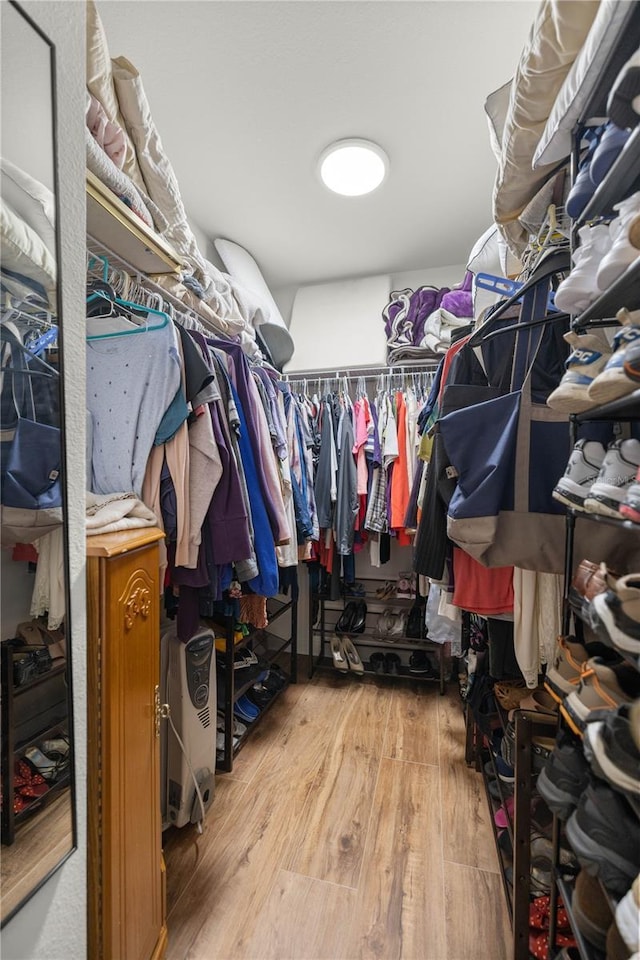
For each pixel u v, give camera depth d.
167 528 1.12
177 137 1.61
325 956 0.99
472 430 0.96
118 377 1.10
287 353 2.56
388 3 1.14
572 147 0.76
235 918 1.07
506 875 1.07
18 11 0.57
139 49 1.26
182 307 1.49
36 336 0.65
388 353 2.52
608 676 0.64
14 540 0.64
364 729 1.95
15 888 0.60
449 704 2.19
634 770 0.52
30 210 0.63
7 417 0.65
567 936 0.90
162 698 1.34
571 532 0.83
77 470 0.70
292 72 1.35
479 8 1.16
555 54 0.69
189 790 1.33
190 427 1.13
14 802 0.62
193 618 1.27
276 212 2.08
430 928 1.05
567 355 0.97
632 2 0.54
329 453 2.34
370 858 1.25
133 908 0.83
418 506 1.61
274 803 1.47
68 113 0.67
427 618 1.80
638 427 0.86
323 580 2.54
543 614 1.03
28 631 0.65
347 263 2.57
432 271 2.65
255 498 1.39
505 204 1.07
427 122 1.55
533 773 0.96
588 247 0.69
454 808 1.45
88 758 0.74
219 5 1.14
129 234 1.07
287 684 2.40
